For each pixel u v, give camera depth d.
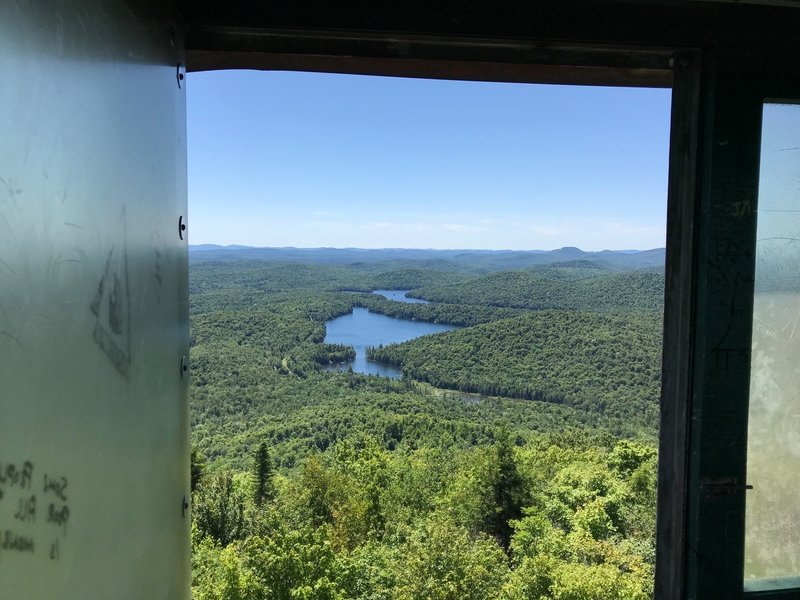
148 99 0.57
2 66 0.32
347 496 16.39
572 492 15.83
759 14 0.77
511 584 10.05
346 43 0.78
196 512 12.33
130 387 0.51
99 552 0.45
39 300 0.36
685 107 0.80
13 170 0.33
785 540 0.81
